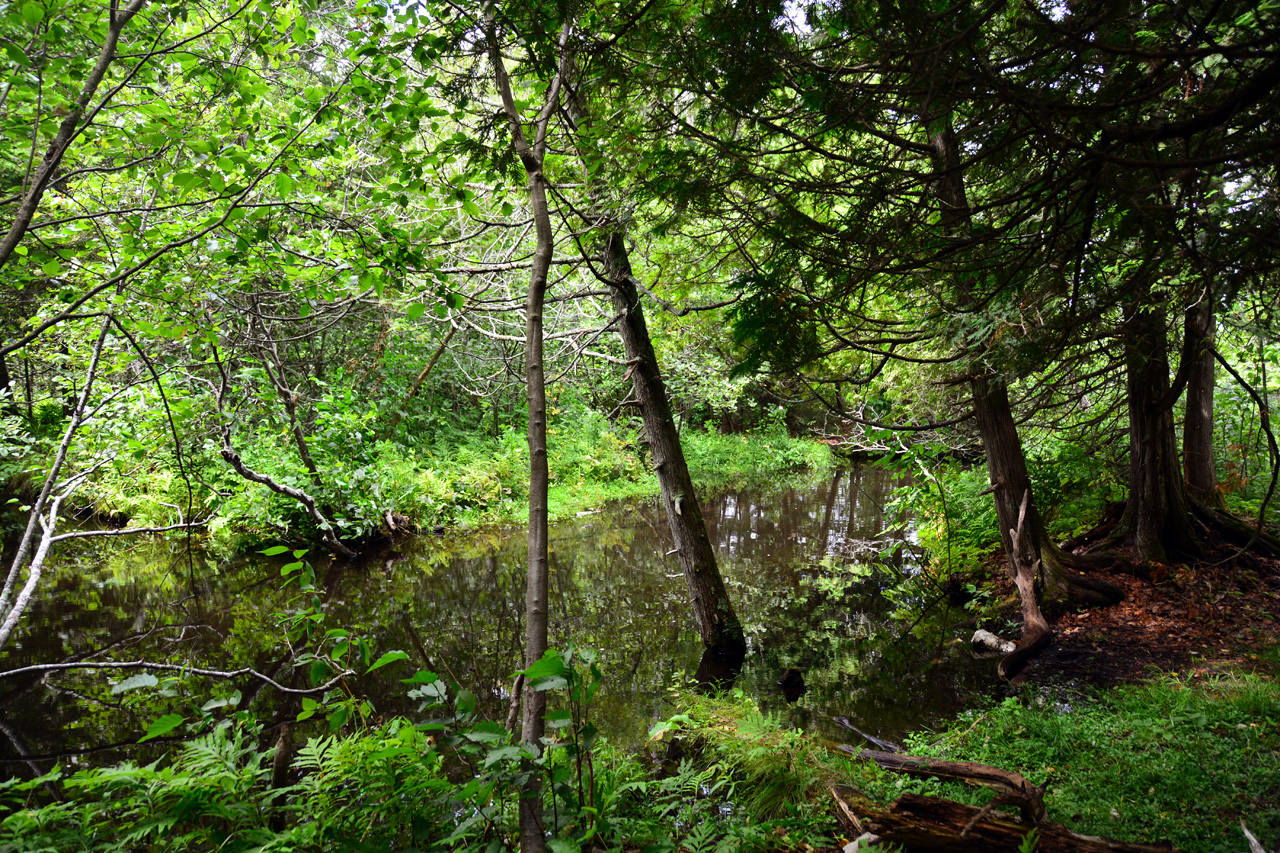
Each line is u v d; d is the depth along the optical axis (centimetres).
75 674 575
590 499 1347
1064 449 812
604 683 550
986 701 477
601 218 500
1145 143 224
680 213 293
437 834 263
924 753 406
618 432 1584
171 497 992
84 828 253
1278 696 397
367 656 265
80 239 573
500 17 268
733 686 544
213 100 448
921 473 840
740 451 1919
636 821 296
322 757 297
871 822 292
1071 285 295
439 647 629
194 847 291
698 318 692
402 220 672
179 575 872
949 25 198
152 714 500
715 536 1104
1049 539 664
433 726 232
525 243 889
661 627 688
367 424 1219
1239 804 303
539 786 242
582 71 288
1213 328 495
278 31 458
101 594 802
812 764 357
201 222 531
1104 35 200
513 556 984
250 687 546
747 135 270
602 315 988
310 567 290
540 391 287
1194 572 627
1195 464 746
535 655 265
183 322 586
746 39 224
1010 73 213
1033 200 266
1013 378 348
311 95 445
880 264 270
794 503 1385
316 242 618
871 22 208
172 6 389
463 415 1586
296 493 758
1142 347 455
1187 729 379
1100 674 493
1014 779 303
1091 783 340
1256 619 541
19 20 341
